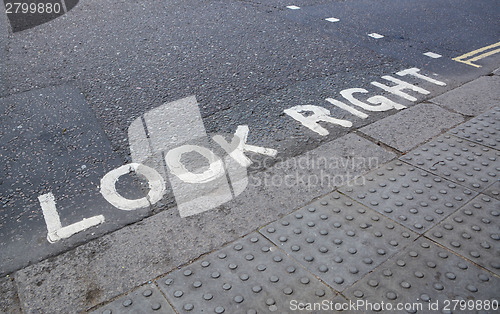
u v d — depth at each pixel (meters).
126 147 4.04
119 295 2.51
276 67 5.76
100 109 4.72
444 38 7.01
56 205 3.30
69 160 3.86
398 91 5.12
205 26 7.28
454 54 6.37
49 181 3.58
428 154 3.82
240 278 2.59
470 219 3.04
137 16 7.77
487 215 3.08
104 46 6.45
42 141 4.15
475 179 3.47
